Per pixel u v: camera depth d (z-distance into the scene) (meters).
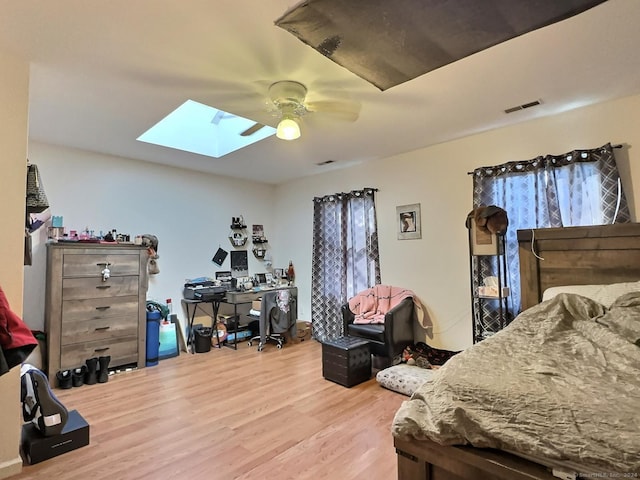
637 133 2.56
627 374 1.34
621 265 2.41
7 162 1.94
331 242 4.71
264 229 5.52
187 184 4.64
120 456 2.03
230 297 4.45
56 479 1.83
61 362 3.16
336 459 1.99
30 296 3.36
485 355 1.60
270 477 1.83
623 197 2.57
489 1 1.32
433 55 1.68
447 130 3.25
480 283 3.29
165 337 4.00
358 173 4.48
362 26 1.47
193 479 1.82
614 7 1.60
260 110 2.75
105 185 3.91
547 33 1.79
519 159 3.12
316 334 4.78
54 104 2.62
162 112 2.76
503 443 1.25
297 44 1.88
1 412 1.87
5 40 1.83
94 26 1.73
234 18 1.67
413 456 1.45
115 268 3.52
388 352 3.38
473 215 3.10
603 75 2.25
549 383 1.31
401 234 4.01
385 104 2.64
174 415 2.54
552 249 2.72
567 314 1.97
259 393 2.94
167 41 1.85
